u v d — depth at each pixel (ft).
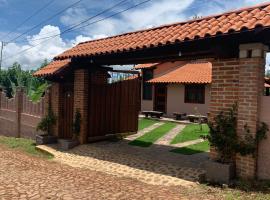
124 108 47.96
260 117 23.99
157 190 23.32
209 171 25.30
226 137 24.84
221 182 24.48
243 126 24.40
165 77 82.58
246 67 24.30
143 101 90.68
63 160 35.78
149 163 32.09
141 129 57.93
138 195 21.88
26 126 54.85
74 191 22.48
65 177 26.55
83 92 41.22
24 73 139.54
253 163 23.86
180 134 51.72
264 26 21.83
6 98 63.41
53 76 43.55
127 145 41.45
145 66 89.04
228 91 25.73
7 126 62.23
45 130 46.37
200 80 75.46
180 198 21.31
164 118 78.13
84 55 36.86
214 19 28.71
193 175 27.45
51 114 46.16
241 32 23.02
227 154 25.07
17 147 45.93
